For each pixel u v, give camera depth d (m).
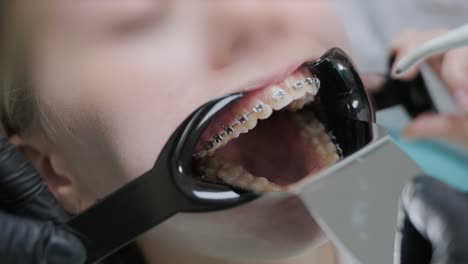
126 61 0.62
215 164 0.62
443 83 1.14
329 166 0.56
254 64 0.61
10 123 0.70
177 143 0.54
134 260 0.75
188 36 0.62
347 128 0.63
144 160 0.62
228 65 0.61
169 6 0.63
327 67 0.64
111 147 0.64
